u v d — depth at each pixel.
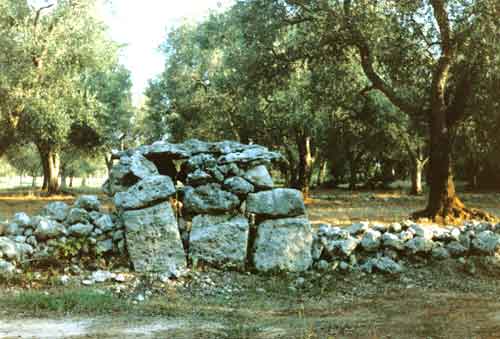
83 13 28.97
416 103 21.62
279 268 9.61
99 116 40.91
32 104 27.39
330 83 22.59
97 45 30.22
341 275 9.61
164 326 6.74
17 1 27.59
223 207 9.88
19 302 7.50
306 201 31.80
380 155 50.19
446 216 19.28
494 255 10.35
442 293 8.80
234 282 9.12
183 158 10.86
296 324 6.90
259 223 10.16
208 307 7.76
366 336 6.29
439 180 19.56
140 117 47.62
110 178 10.62
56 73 28.73
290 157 36.94
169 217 9.60
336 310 7.73
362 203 31.05
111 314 7.23
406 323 6.90
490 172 46.75
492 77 18.64
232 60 25.69
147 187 9.59
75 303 7.57
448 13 17.78
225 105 31.62
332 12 18.59
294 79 26.88
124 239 9.77
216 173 10.19
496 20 16.59
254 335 6.37
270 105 28.89
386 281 9.45
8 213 24.09
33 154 63.66
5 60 26.95
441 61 18.88
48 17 28.56
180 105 35.78
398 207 27.77
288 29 23.69
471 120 23.64
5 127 28.14
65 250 9.42
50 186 41.00
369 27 18.31
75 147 43.53
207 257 9.66
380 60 19.59
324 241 10.08
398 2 17.59
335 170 57.16
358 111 28.53
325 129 30.41
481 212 19.41
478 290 9.01
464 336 6.23
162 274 9.12
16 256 9.20
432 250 10.27
